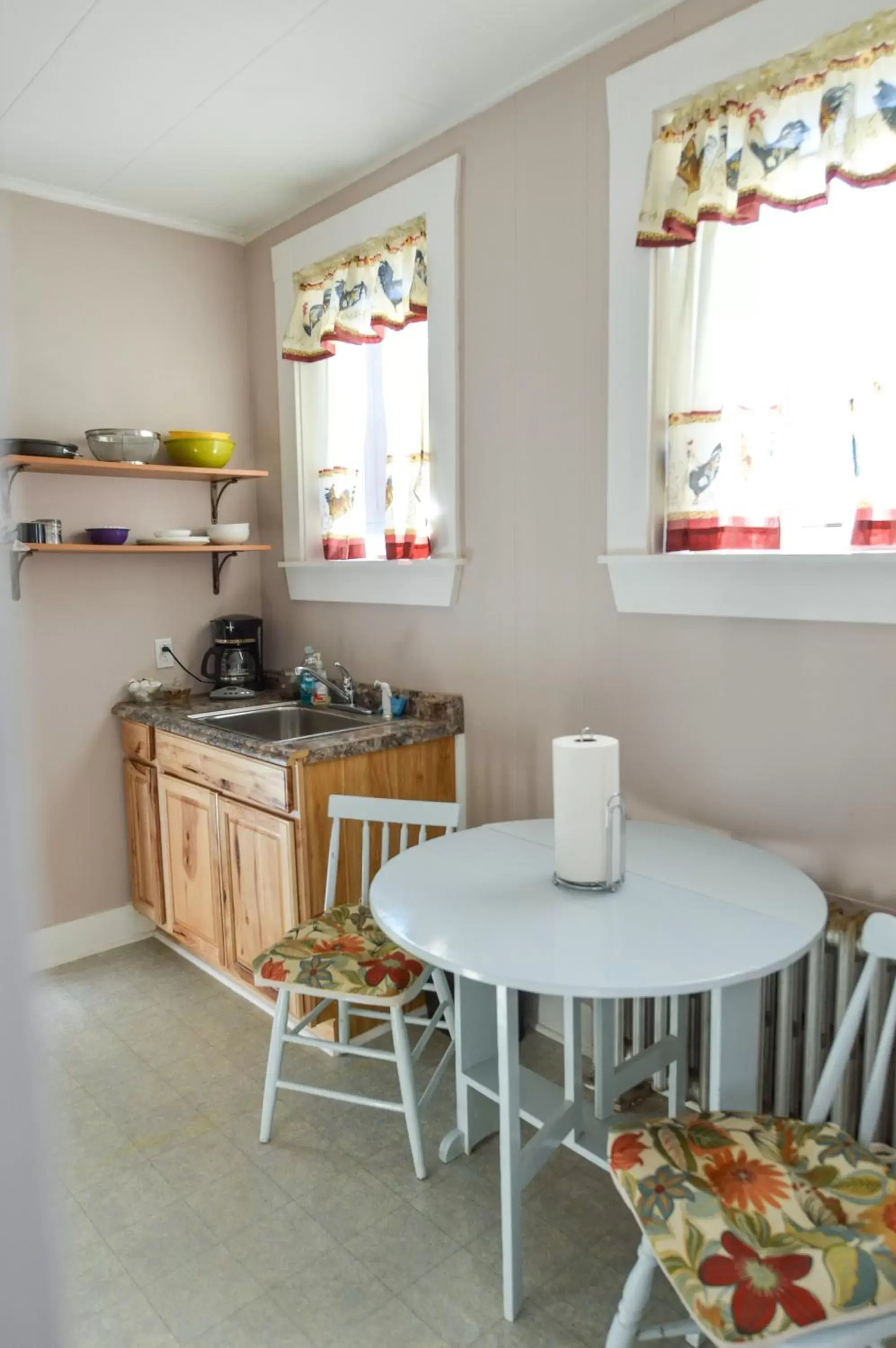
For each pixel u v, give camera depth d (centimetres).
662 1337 139
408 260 253
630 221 195
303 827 225
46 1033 31
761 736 187
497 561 239
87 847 298
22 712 28
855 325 165
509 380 230
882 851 170
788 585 176
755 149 173
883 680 167
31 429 276
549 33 198
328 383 285
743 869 167
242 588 328
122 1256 166
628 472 201
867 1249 109
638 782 212
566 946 135
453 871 169
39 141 244
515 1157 151
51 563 283
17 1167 30
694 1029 194
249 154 253
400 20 191
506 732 243
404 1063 183
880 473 162
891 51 155
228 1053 236
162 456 301
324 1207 178
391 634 277
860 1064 167
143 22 189
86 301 284
